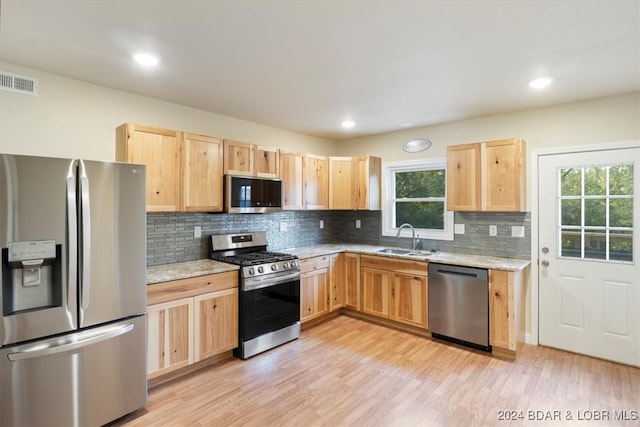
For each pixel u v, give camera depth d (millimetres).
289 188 3914
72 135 2574
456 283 3264
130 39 1968
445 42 2004
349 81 2641
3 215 1745
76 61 2270
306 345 3340
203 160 3068
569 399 2352
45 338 1873
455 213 3891
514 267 2949
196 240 3361
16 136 2338
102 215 2070
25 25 1803
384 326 3898
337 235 5066
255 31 1877
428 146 4098
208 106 3295
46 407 1860
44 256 1858
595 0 1576
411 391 2469
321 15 1713
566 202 3203
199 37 1947
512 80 2605
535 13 1689
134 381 2207
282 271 3342
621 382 2590
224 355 3049
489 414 2184
